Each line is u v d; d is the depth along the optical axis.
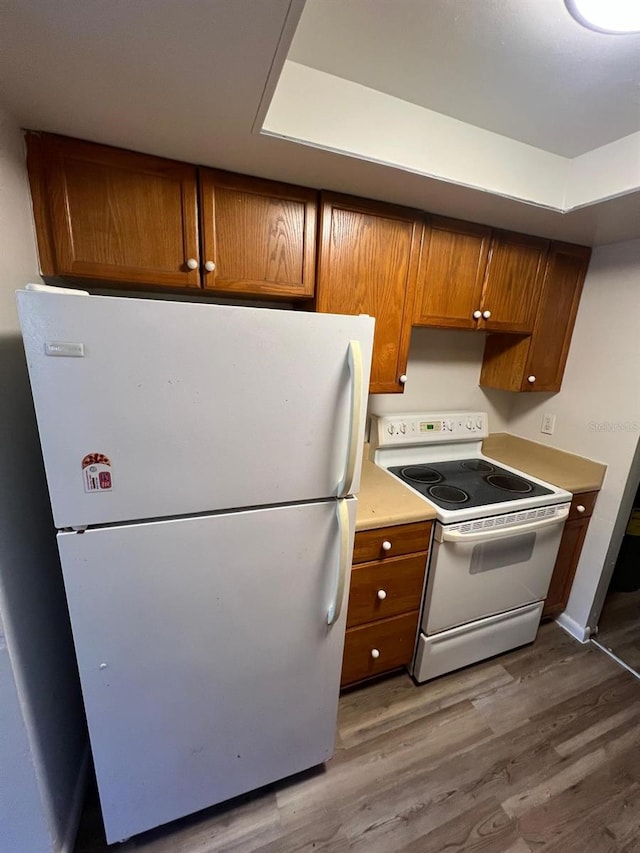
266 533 1.02
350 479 1.04
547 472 2.08
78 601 0.89
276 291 1.42
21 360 1.03
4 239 0.94
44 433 0.78
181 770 1.13
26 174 1.08
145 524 0.90
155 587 0.95
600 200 1.38
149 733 1.05
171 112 0.96
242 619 1.06
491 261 1.78
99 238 1.18
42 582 1.11
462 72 1.05
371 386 1.66
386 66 1.05
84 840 1.20
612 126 1.26
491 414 2.45
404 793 1.36
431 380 2.22
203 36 0.71
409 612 1.67
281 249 1.39
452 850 1.21
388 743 1.52
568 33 0.89
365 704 1.68
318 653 1.20
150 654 0.99
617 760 1.49
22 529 1.00
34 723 1.00
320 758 1.36
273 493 1.00
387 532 1.52
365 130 1.15
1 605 0.88
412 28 0.90
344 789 1.36
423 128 1.22
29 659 1.00
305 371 0.95
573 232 1.76
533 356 2.03
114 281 1.25
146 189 1.19
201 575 0.98
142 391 0.82
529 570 1.83
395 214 1.53
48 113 0.97
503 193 1.39
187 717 1.08
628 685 1.82
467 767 1.45
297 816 1.28
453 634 1.74
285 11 0.65
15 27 0.67
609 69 1.01
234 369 0.88
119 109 0.95
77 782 1.26
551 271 1.94
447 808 1.32
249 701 1.15
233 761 1.19
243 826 1.25
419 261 1.62
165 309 0.80
